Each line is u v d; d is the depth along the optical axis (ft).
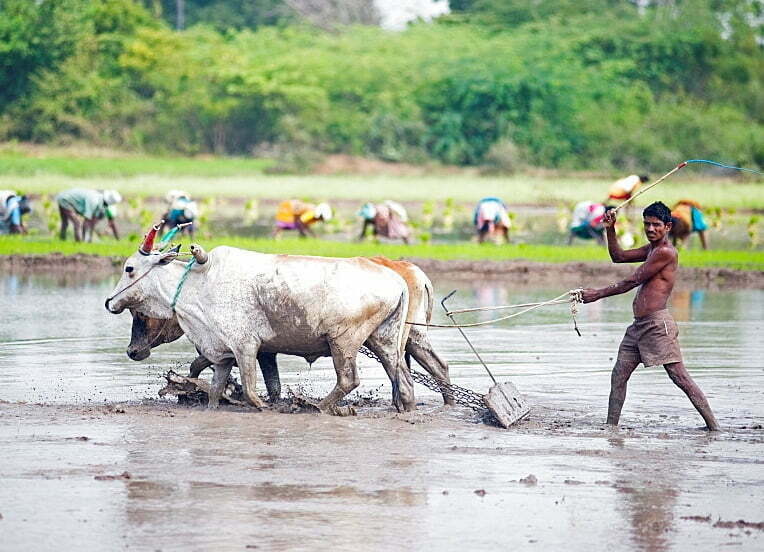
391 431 110.22
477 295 226.99
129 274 122.01
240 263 118.42
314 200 485.97
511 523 82.33
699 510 86.28
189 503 85.46
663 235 114.93
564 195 511.40
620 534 80.38
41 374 138.82
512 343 169.27
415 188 542.98
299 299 115.85
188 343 166.61
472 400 120.88
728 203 485.97
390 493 88.99
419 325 122.01
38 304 204.95
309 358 122.31
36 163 583.17
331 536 78.74
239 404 119.85
